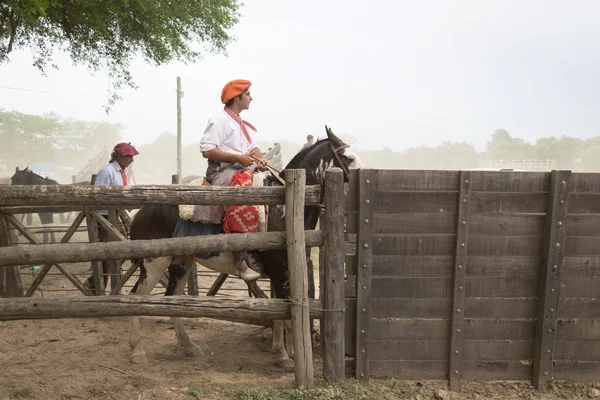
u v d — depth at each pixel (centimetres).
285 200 387
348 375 421
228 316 393
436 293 417
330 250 393
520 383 429
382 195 405
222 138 452
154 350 525
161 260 475
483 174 406
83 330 577
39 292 739
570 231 413
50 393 404
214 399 395
